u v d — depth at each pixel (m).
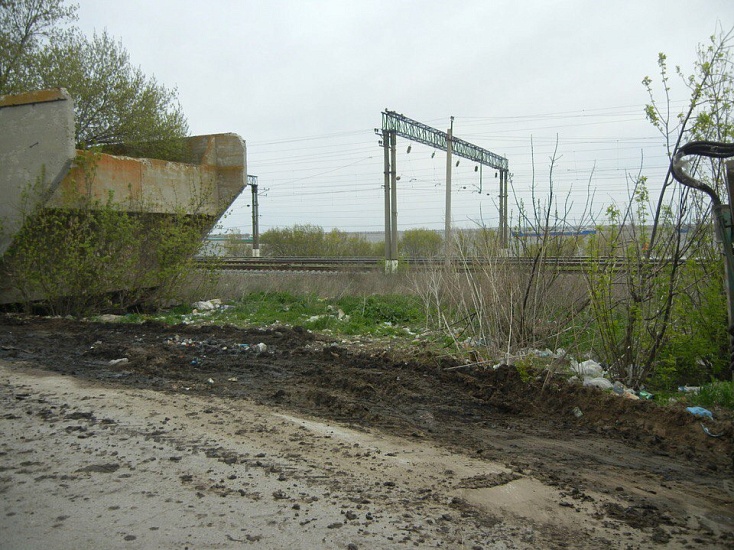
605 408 6.37
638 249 7.55
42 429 5.54
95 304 13.95
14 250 13.04
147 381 7.61
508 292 8.53
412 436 5.68
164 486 4.35
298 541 3.62
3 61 17.22
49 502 4.06
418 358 8.48
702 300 7.53
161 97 19.00
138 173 14.35
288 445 5.28
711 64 7.32
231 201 16.86
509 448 5.45
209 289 15.70
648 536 3.83
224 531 3.72
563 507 4.20
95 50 18.28
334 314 13.71
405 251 32.47
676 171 4.20
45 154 12.68
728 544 3.75
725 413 6.25
